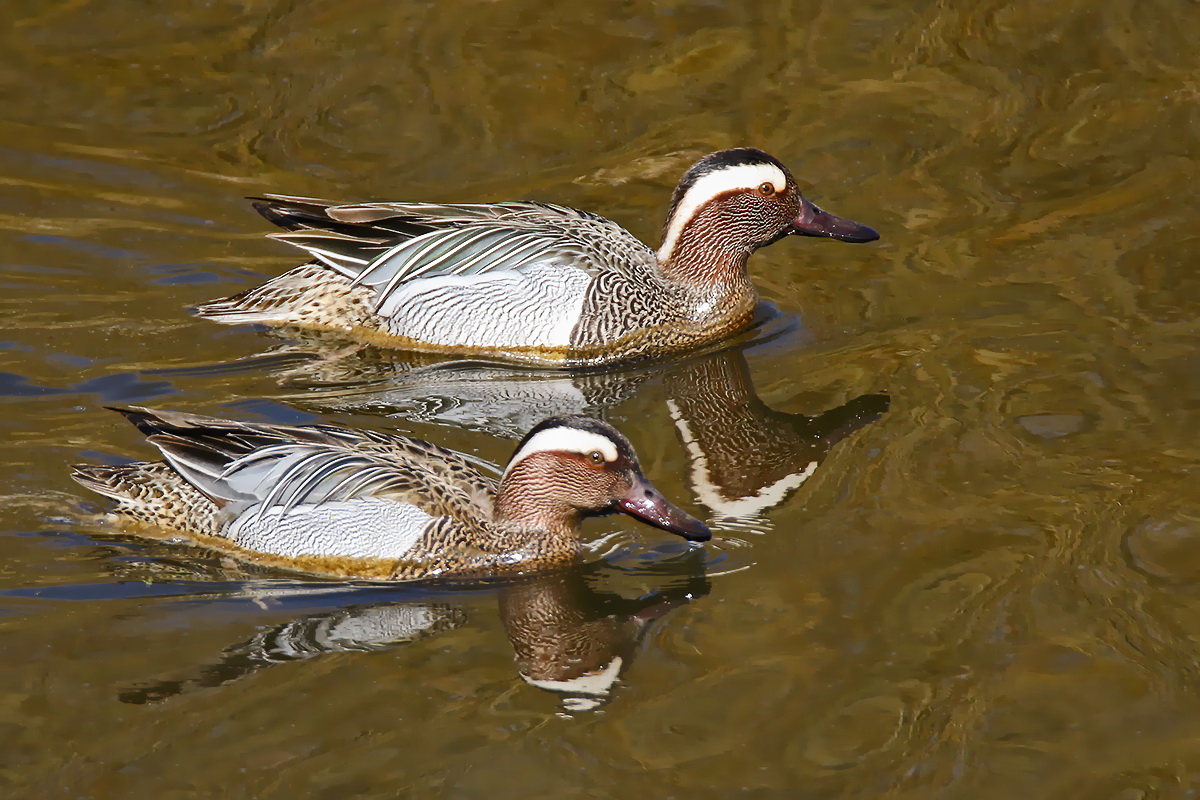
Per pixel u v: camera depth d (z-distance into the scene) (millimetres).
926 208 17094
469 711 9391
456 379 14461
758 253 16875
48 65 19625
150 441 11547
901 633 10070
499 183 17609
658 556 11297
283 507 11281
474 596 10867
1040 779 8789
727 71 19938
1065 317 14500
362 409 13445
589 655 10023
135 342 14359
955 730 9188
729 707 9438
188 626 10281
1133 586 10422
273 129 18578
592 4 21422
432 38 20484
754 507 11727
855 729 9234
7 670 9672
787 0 21484
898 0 21453
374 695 9523
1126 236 16109
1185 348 13703
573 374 14711
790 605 10445
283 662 9875
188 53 20000
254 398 13492
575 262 15227
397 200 17219
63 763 8844
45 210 16750
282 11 21062
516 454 11398
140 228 16562
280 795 8609
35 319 14594
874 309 15188
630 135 18656
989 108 19094
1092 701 9398
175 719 9234
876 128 18719
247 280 15742
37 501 11641
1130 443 12219
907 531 11203
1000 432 12500
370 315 15141
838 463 12242
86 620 10281
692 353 15117
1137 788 8680
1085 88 19422
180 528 11414
